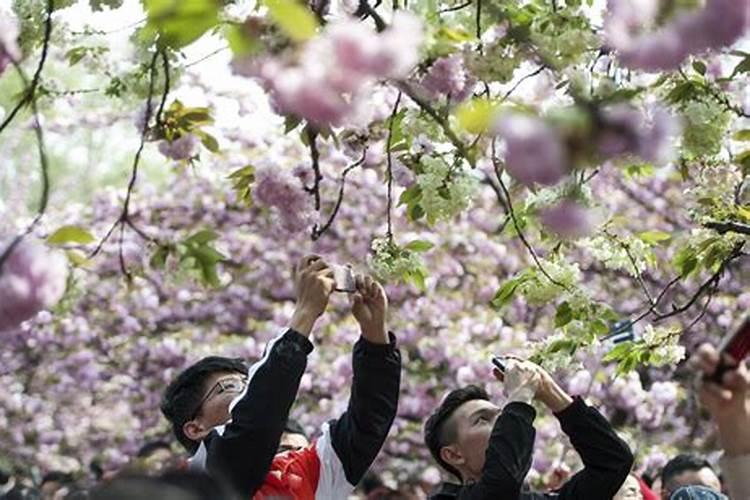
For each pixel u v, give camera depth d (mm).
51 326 24812
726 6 5781
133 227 8188
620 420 22266
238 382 9148
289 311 24953
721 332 21000
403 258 8766
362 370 8766
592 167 5957
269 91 6512
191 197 25156
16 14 8156
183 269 8078
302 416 23422
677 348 9672
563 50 7230
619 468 8992
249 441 7961
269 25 6086
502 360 9117
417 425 23641
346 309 24375
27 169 27172
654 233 9578
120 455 25281
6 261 6199
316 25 6047
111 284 24578
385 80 7164
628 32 6059
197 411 9133
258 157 24641
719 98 7785
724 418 5836
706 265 9320
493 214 24469
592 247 9547
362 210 23906
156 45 7645
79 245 7844
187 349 25062
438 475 23062
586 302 9242
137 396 25609
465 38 7023
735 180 9250
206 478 4898
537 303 9305
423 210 8219
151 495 4777
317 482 8695
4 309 6191
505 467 8555
